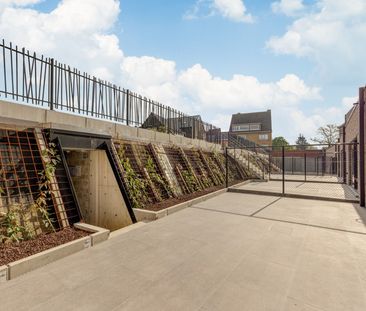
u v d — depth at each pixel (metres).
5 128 3.94
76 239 3.40
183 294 2.27
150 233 4.12
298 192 8.62
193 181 8.41
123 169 5.85
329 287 2.41
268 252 3.32
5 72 4.27
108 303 2.11
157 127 8.95
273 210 5.99
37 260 2.78
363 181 6.54
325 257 3.16
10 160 3.86
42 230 3.69
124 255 3.18
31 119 4.49
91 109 6.00
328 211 5.90
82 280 2.51
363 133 6.63
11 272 2.52
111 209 5.61
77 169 6.33
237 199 7.54
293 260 3.06
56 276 2.59
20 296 2.20
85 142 5.24
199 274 2.67
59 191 4.07
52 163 4.21
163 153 7.90
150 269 2.78
